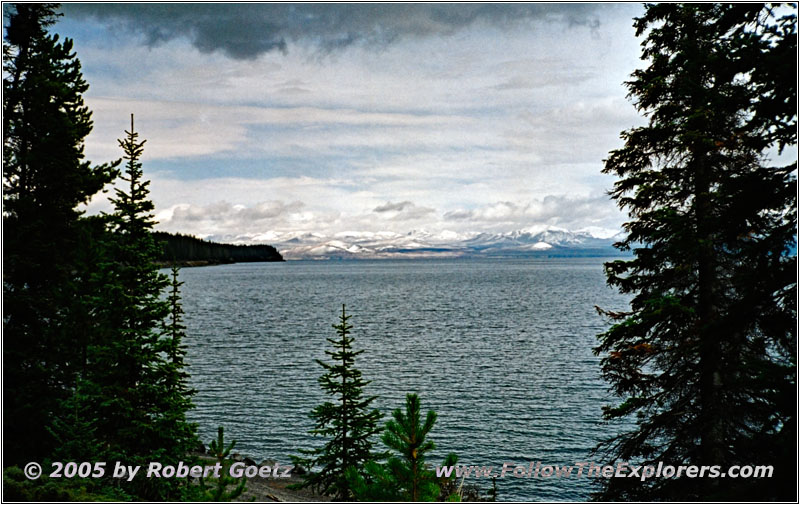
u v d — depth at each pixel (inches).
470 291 6742.1
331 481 792.9
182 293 6422.2
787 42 353.4
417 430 335.3
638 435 663.8
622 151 629.0
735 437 583.2
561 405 1649.9
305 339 2928.2
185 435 619.8
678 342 604.4
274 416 1565.0
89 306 624.4
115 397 590.9
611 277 652.7
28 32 732.0
